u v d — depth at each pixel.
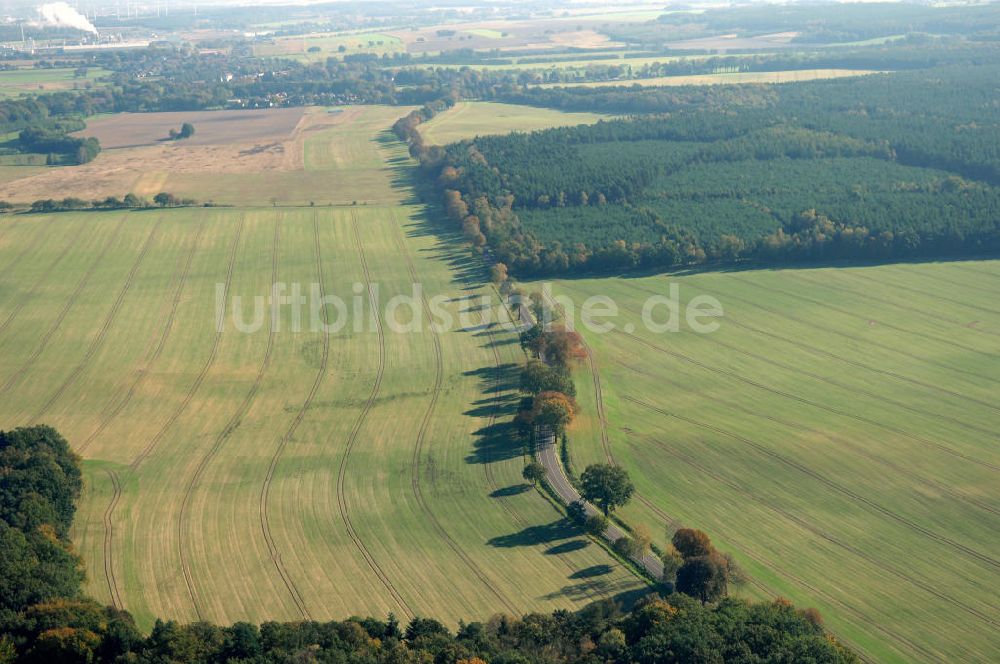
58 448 147.62
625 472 137.00
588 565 124.25
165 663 97.38
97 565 125.06
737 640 100.88
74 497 138.75
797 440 155.75
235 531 132.88
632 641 104.94
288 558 126.69
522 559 125.75
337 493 142.38
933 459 149.88
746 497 140.00
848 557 126.31
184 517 136.38
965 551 127.56
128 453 155.12
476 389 174.62
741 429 159.62
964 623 113.75
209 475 147.88
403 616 115.00
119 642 101.88
